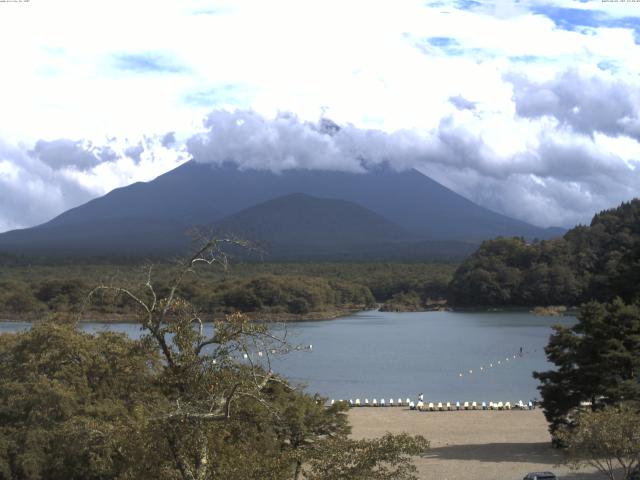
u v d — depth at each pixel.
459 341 184.88
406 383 121.94
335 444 29.05
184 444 25.47
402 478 29.92
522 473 58.03
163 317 26.53
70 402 47.12
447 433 78.56
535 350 163.75
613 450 42.59
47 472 43.81
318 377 128.12
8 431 45.91
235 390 25.84
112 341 51.94
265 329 26.77
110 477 38.91
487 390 115.00
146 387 36.62
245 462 26.41
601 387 62.84
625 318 65.38
